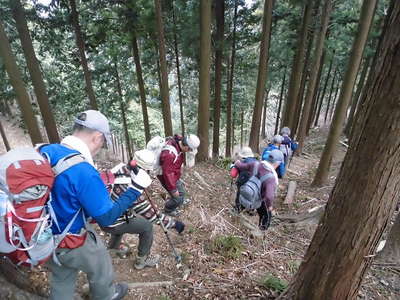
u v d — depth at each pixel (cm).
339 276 185
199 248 342
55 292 182
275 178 360
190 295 263
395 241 312
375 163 147
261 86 817
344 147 1164
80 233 166
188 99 1371
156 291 268
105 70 1048
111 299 209
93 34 822
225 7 874
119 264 305
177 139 363
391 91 133
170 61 1053
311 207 532
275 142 575
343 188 167
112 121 1416
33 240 138
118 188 232
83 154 161
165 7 798
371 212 159
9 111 1531
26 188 130
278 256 339
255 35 959
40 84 565
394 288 273
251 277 292
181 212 432
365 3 497
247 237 375
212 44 874
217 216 423
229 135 1100
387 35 135
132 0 738
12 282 205
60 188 149
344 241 174
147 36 879
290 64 1240
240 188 377
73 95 1054
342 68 1645
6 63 458
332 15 926
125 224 255
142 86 915
